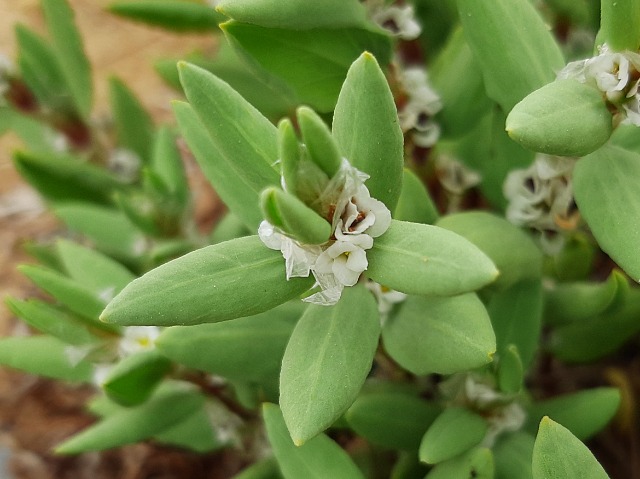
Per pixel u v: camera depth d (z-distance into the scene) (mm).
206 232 220
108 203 177
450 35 156
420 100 140
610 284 132
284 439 121
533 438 128
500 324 132
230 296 101
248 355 124
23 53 166
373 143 103
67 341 131
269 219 93
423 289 96
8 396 197
